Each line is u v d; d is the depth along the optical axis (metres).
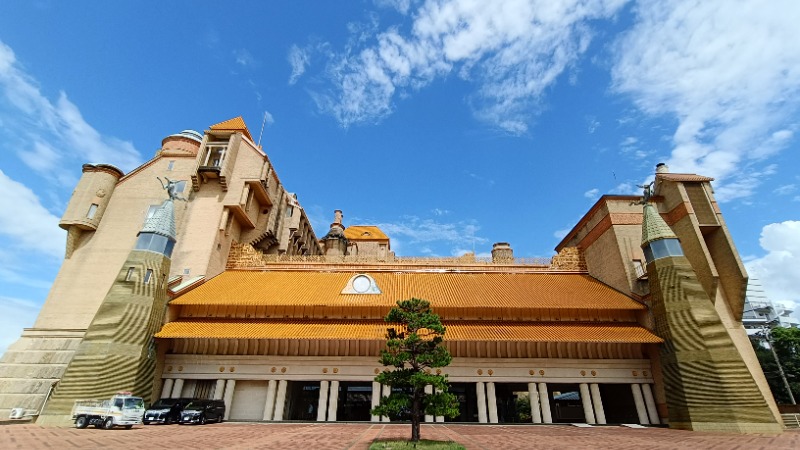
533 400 33.53
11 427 25.45
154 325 33.03
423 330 33.47
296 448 17.22
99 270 40.03
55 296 38.75
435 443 17.83
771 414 26.59
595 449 18.12
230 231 45.31
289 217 59.91
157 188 44.88
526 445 19.44
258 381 35.12
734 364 28.44
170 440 19.34
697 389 29.02
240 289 38.97
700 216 36.91
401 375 19.80
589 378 34.16
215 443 18.53
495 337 33.06
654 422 32.47
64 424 27.12
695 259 35.16
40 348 34.16
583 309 36.44
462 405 39.66
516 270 44.78
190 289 37.97
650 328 34.53
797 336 49.69
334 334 33.75
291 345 34.94
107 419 24.72
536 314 36.72
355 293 38.47
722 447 19.28
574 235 49.91
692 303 31.02
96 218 42.38
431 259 45.50
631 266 38.34
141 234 34.94
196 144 50.66
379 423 33.09
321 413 33.09
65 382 28.73
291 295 38.00
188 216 43.19
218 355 34.91
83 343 30.28
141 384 30.98
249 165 46.66
